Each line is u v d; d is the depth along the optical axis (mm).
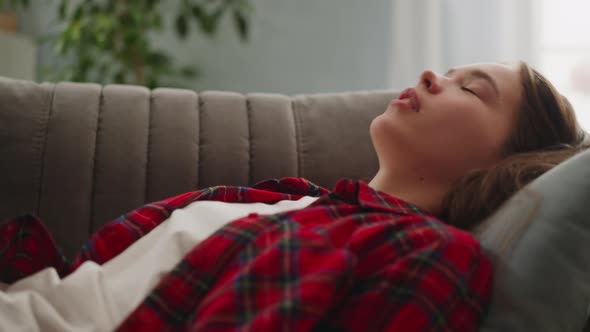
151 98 1191
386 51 2189
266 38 2375
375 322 479
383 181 738
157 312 502
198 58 2463
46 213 1040
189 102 1190
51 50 2658
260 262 466
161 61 2328
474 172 681
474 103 705
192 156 1121
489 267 554
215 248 539
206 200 732
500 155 714
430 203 712
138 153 1103
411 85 2016
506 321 514
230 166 1127
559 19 2018
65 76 2301
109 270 607
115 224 688
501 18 1988
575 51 2004
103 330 516
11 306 519
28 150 1058
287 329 411
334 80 2279
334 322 487
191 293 515
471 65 767
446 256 523
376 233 537
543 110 744
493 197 660
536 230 547
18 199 1033
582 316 528
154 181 1095
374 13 2211
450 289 508
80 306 533
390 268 507
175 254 575
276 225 542
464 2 2049
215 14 2275
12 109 1077
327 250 483
